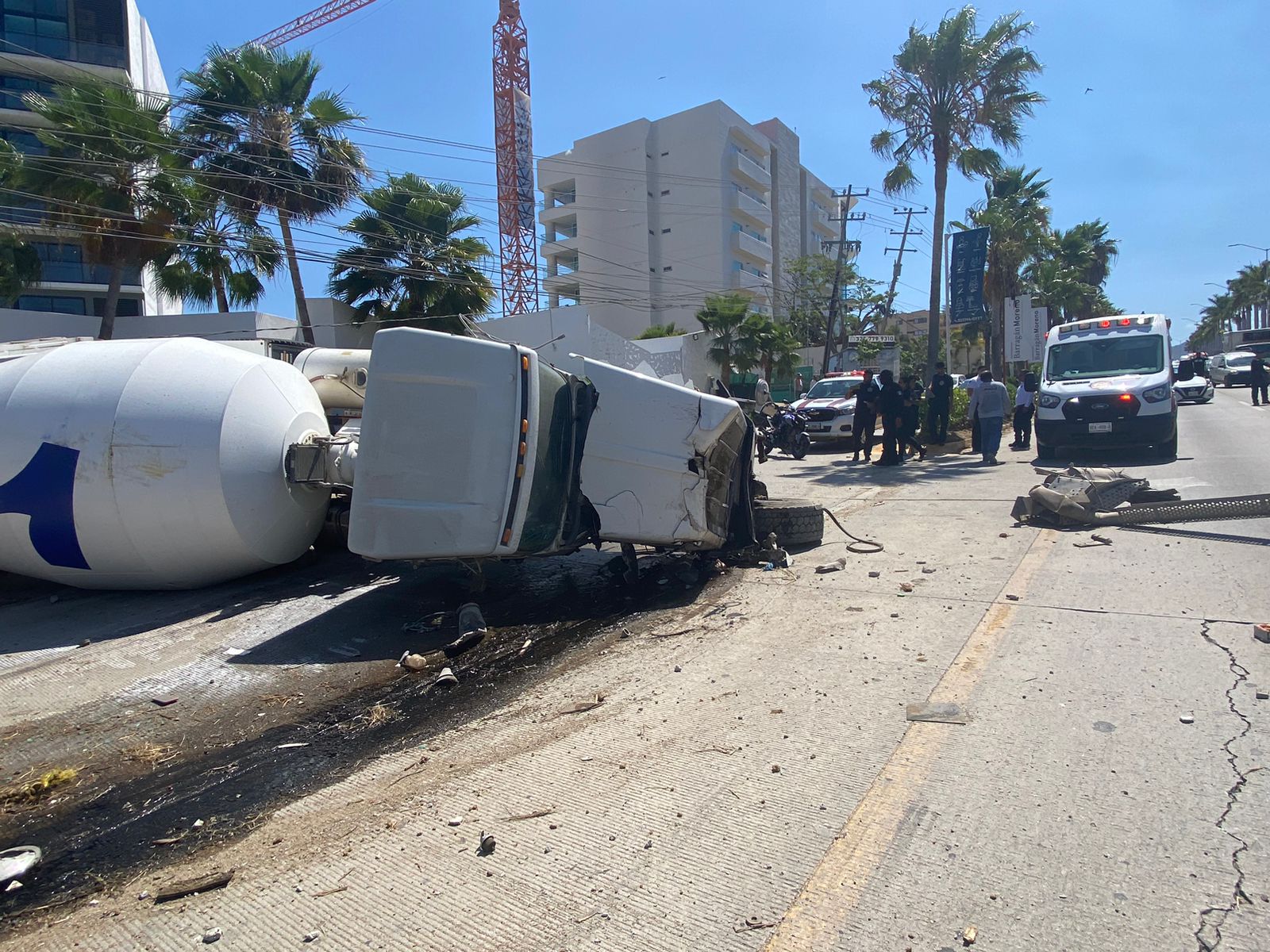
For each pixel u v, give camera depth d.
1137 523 8.03
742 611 6.23
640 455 6.97
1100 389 13.45
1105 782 3.40
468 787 3.79
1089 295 47.97
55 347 7.63
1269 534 7.39
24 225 24.75
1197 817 3.11
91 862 3.41
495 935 2.71
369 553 5.84
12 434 6.86
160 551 6.91
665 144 64.81
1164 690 4.24
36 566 7.11
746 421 7.67
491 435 5.79
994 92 20.70
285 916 2.91
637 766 3.85
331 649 5.92
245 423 7.16
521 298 61.03
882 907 2.72
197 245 22.56
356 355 9.80
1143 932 2.52
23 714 5.02
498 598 7.02
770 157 73.00
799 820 3.28
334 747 4.38
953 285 23.45
